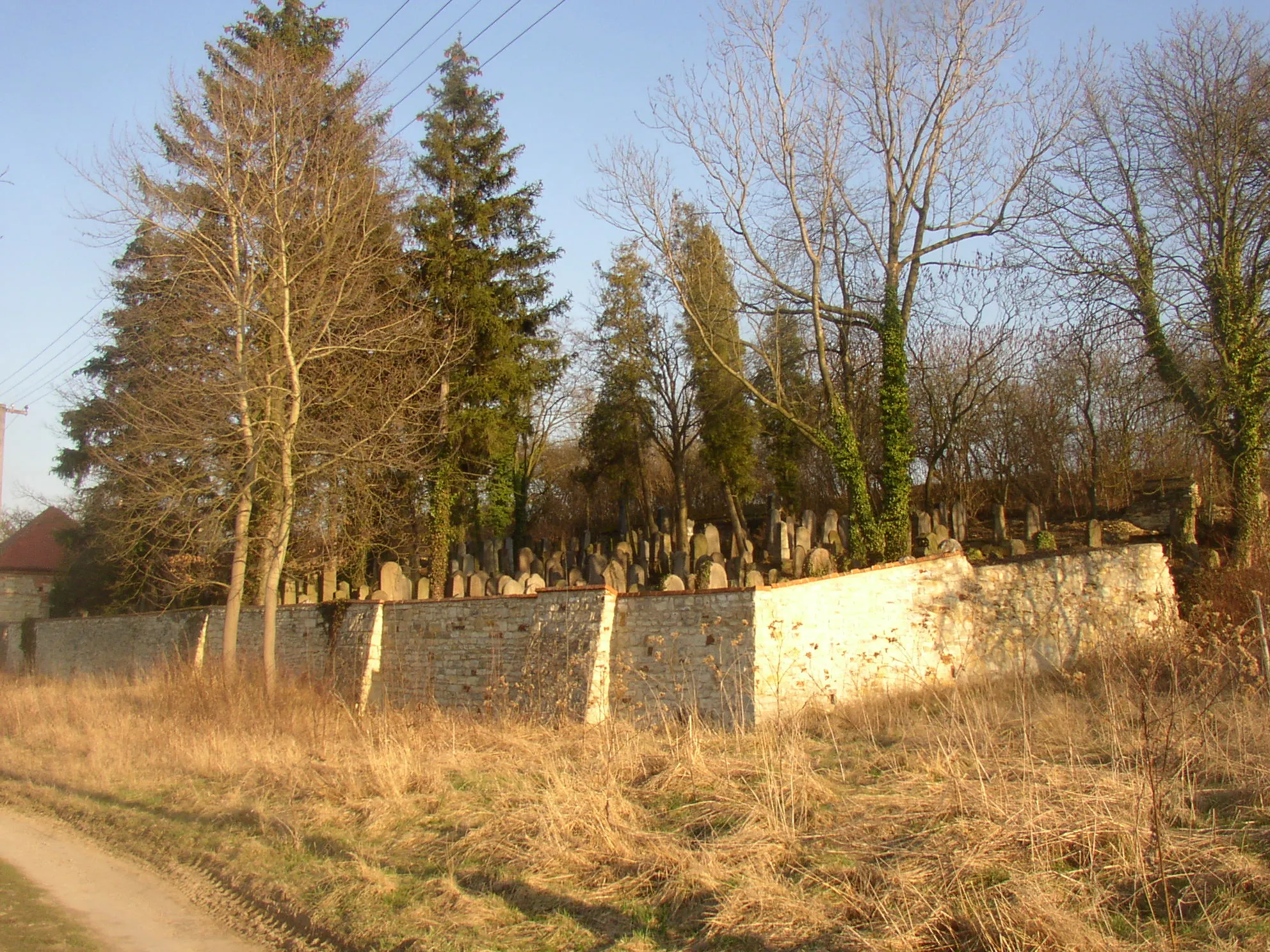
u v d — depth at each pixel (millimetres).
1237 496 16984
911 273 20688
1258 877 5555
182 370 21344
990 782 7391
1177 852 6008
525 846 7867
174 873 9125
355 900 7375
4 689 24594
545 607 15867
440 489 25234
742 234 20953
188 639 26188
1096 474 26000
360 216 22344
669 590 14922
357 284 21781
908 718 11688
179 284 21078
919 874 6062
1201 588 15695
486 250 26000
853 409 26422
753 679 13156
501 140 26922
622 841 7605
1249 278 17031
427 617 18188
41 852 10266
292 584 24906
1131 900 5621
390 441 22953
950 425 26641
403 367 23891
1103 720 9867
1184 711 8758
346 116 22734
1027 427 29609
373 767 10680
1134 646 12938
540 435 39344
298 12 27469
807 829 7445
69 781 13695
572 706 14609
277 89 21547
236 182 20969
